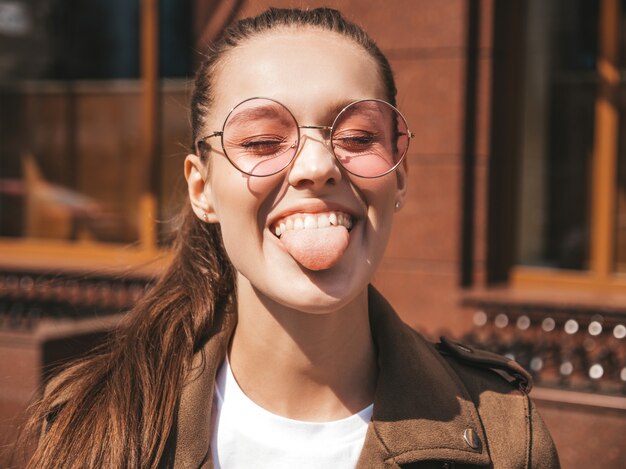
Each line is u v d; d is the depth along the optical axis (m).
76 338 4.83
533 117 5.42
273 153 1.29
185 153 2.01
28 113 6.71
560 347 4.71
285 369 1.40
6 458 1.71
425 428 1.42
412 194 5.27
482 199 5.22
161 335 1.51
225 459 1.40
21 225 6.77
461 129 5.14
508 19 5.32
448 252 5.20
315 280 1.28
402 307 5.32
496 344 4.73
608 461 4.01
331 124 1.31
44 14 6.61
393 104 1.46
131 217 6.39
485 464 1.43
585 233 5.35
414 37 5.20
